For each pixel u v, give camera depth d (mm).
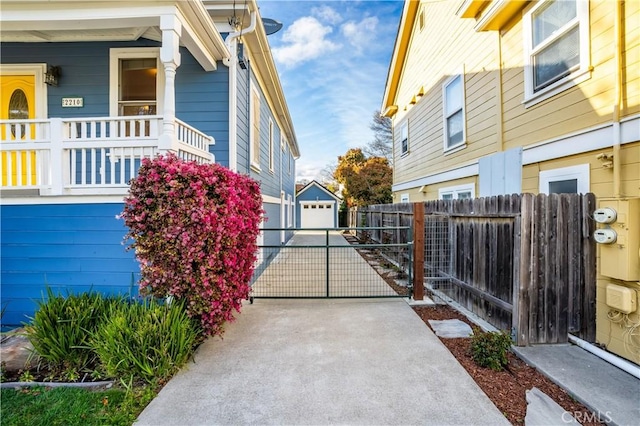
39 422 2105
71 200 3963
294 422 2070
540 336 3029
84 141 4027
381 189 19875
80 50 5508
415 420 2070
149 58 5531
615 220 2727
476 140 5812
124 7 3938
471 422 2043
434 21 7660
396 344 3178
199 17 4285
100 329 2746
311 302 4613
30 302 3930
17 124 4145
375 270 7094
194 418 2121
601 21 3273
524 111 4488
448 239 4758
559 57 3879
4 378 2666
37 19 3941
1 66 5484
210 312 2963
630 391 2275
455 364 2773
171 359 2623
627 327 2715
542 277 3035
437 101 7570
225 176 3291
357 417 2107
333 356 2938
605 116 3221
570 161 3688
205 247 2990
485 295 3713
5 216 3959
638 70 2896
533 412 2127
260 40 6031
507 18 4777
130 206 2992
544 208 3049
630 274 2641
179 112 5434
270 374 2641
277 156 11023
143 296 3002
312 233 18672
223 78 5426
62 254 3961
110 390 2461
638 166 2893
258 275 6270
